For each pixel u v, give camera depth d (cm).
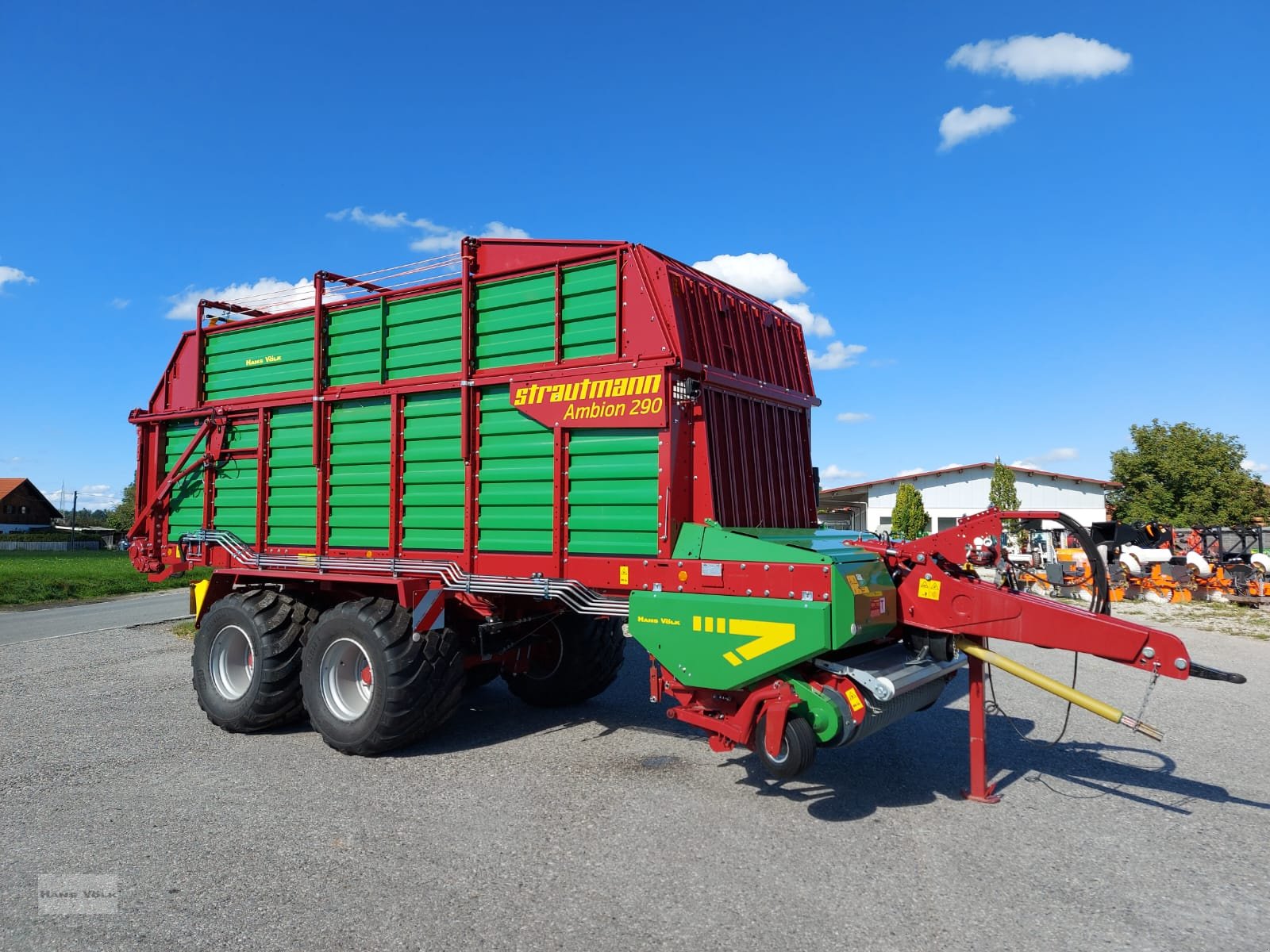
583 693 690
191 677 830
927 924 318
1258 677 852
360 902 336
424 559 569
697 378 489
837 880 357
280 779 498
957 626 448
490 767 521
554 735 602
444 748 567
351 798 462
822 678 432
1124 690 784
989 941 306
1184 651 381
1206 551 1716
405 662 530
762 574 432
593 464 496
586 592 497
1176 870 370
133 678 834
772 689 428
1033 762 540
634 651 1016
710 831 412
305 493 634
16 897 342
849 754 552
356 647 557
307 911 329
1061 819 434
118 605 1730
